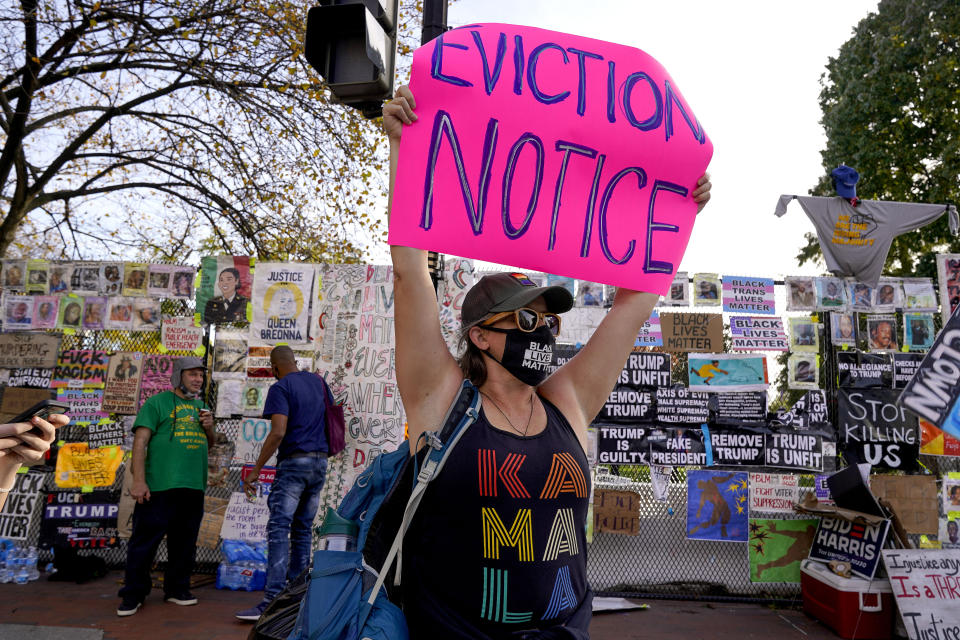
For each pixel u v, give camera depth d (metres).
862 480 4.89
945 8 18.39
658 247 2.01
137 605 4.97
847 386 5.99
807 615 5.36
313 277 6.30
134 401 6.27
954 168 17.56
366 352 6.14
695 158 2.08
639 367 6.06
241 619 4.84
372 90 3.74
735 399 6.00
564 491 1.54
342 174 11.46
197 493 5.25
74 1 9.93
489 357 1.66
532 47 1.99
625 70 2.07
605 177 1.97
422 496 1.48
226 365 6.21
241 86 11.20
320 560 1.55
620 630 4.92
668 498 6.02
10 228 11.33
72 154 11.95
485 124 1.86
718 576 6.02
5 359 6.32
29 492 6.23
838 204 6.19
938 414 2.37
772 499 5.87
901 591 4.68
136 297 6.41
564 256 1.89
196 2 10.45
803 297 6.10
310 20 3.65
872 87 19.22
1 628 4.49
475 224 1.80
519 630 1.43
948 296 6.04
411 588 1.49
